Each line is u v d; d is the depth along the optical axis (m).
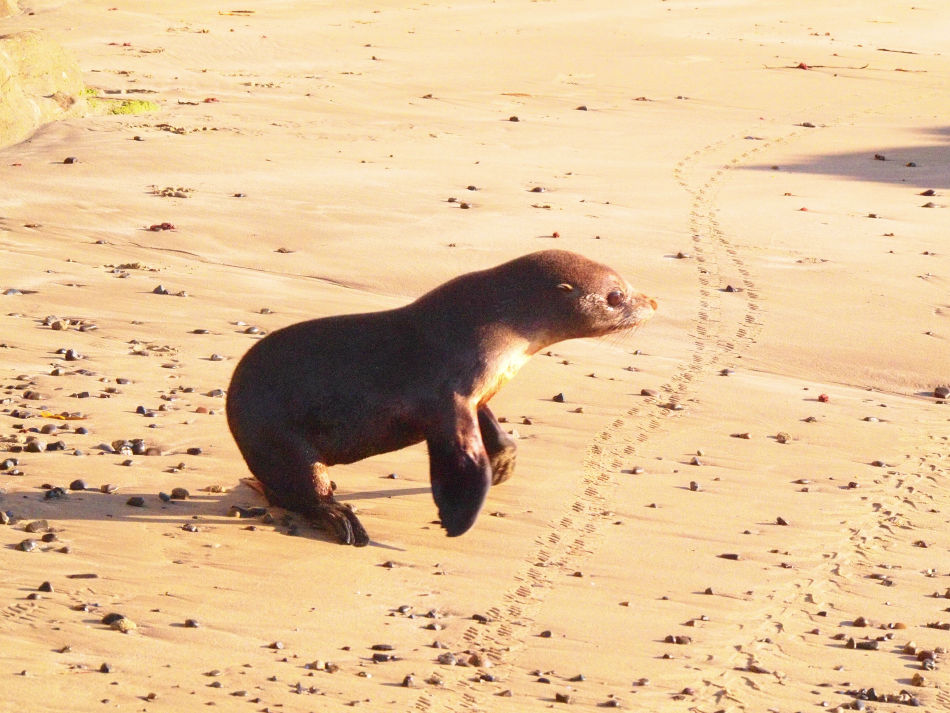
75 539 7.34
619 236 16.95
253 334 12.15
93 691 5.51
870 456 10.10
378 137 23.62
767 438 10.37
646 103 29.30
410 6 45.03
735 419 10.80
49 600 6.46
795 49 37.41
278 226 16.86
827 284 15.17
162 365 10.98
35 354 11.02
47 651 5.87
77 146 21.08
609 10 44.78
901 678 6.42
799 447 10.20
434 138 23.81
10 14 39.19
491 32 39.28
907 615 7.22
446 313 8.00
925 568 7.96
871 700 6.16
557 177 20.69
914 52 37.88
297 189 18.88
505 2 46.44
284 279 14.61
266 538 7.68
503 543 7.91
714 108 28.95
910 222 18.17
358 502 8.52
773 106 29.42
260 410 7.96
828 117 28.33
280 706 5.55
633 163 22.39
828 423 10.85
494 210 18.09
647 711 5.90
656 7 45.75
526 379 11.45
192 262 15.12
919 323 14.00
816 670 6.47
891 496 9.22
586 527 8.26
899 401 11.83
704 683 6.24
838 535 8.43
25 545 7.13
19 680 5.53
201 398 10.18
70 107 24.27
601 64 34.09
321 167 20.50
